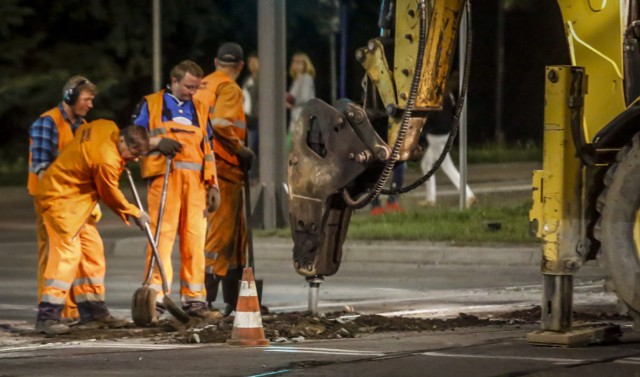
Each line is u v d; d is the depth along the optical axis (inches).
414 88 692.1
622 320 749.9
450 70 719.7
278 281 1080.8
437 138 1530.5
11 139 2583.7
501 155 2486.5
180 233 799.7
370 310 855.7
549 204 622.8
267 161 1316.4
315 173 733.3
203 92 836.0
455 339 676.7
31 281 1111.6
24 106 2536.9
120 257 1294.3
